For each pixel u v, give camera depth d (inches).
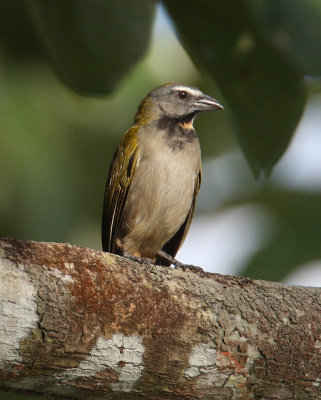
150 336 298.2
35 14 396.2
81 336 284.8
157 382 300.5
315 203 536.7
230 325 311.3
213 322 309.3
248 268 501.7
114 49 397.4
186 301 309.6
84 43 394.6
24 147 465.7
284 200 543.8
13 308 274.2
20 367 277.3
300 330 318.0
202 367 304.5
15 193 468.4
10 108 462.9
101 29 392.5
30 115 470.6
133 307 298.4
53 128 480.7
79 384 291.4
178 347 301.9
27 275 281.3
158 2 394.3
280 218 533.3
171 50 533.6
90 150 506.0
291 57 353.1
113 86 407.5
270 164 405.4
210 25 391.5
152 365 297.6
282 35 351.3
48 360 280.1
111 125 511.2
